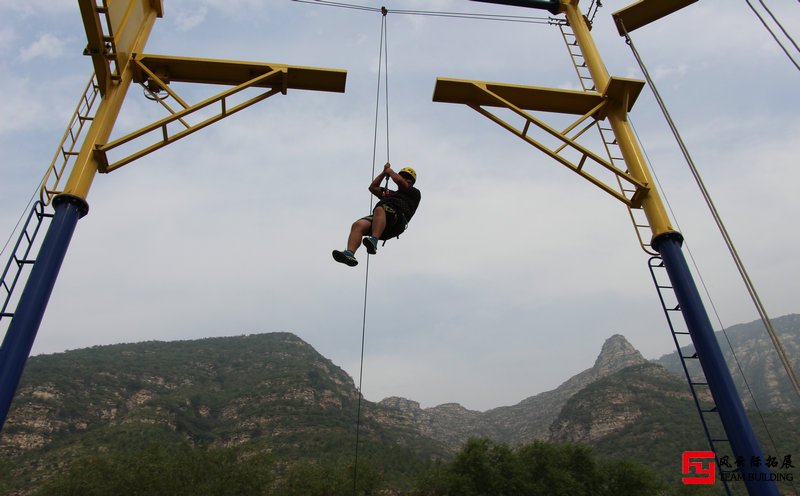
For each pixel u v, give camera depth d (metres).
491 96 7.61
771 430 80.88
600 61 8.25
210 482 44.91
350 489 47.00
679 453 91.00
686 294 6.07
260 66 7.45
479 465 44.41
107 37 6.12
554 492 43.03
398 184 5.95
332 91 7.86
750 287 5.73
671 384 136.00
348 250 5.45
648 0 7.82
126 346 174.50
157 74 7.21
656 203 6.79
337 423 122.38
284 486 49.34
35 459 83.19
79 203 5.47
